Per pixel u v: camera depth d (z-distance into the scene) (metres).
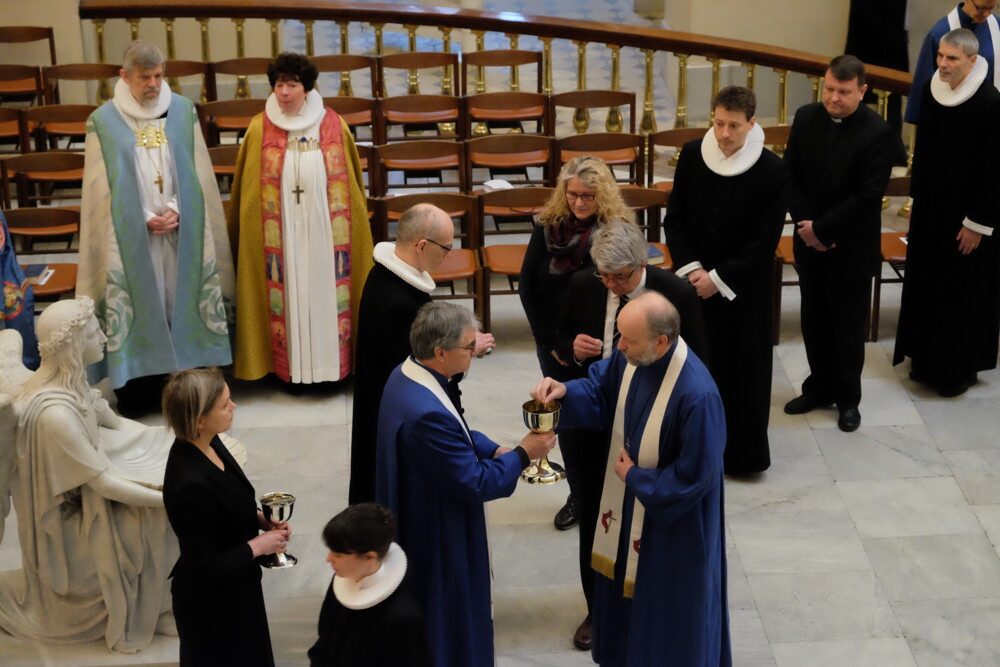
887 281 6.81
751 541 5.29
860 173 5.68
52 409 4.14
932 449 5.95
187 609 3.76
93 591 4.50
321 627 3.31
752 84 8.71
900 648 4.68
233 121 8.32
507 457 3.93
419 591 3.93
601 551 4.20
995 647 4.68
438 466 3.76
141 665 4.43
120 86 5.96
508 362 6.71
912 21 11.35
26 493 4.29
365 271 6.30
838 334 5.98
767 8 11.23
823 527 5.38
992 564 5.15
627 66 12.22
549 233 4.84
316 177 6.05
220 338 6.26
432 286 4.62
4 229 5.64
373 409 4.69
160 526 4.42
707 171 5.27
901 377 6.58
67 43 9.83
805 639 4.72
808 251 5.94
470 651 4.00
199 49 11.57
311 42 9.29
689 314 4.35
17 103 9.78
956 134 5.90
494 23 8.99
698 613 3.95
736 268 5.27
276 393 6.46
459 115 8.27
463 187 7.62
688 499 3.77
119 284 5.98
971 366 6.33
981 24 7.14
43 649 4.50
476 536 3.97
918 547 5.25
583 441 4.30
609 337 4.43
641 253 4.19
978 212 5.93
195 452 3.70
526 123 10.41
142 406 6.29
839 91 5.50
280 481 5.70
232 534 3.77
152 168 5.96
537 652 4.64
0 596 4.60
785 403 6.36
